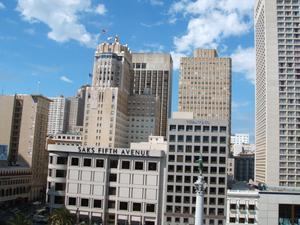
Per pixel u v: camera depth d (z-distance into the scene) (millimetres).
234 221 170000
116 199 182250
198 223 96500
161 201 183000
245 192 170750
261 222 164875
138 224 179500
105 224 181250
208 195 178875
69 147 186250
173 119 186250
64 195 185000
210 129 184125
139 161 183125
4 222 175500
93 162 185000
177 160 183500
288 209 164750
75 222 166500
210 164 181250
